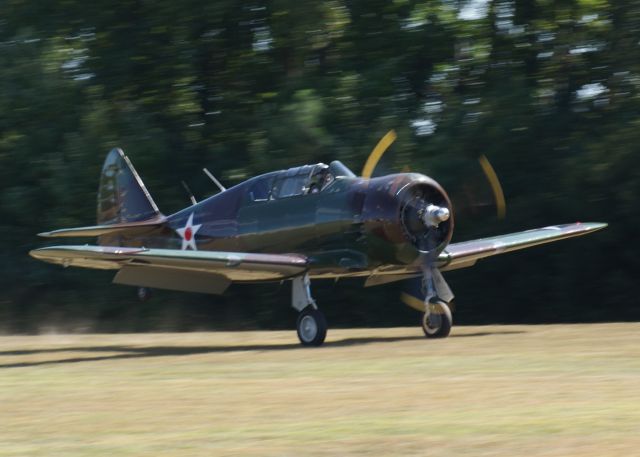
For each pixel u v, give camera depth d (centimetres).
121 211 5988
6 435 2262
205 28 9231
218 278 4641
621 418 2216
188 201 8788
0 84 9106
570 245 7881
